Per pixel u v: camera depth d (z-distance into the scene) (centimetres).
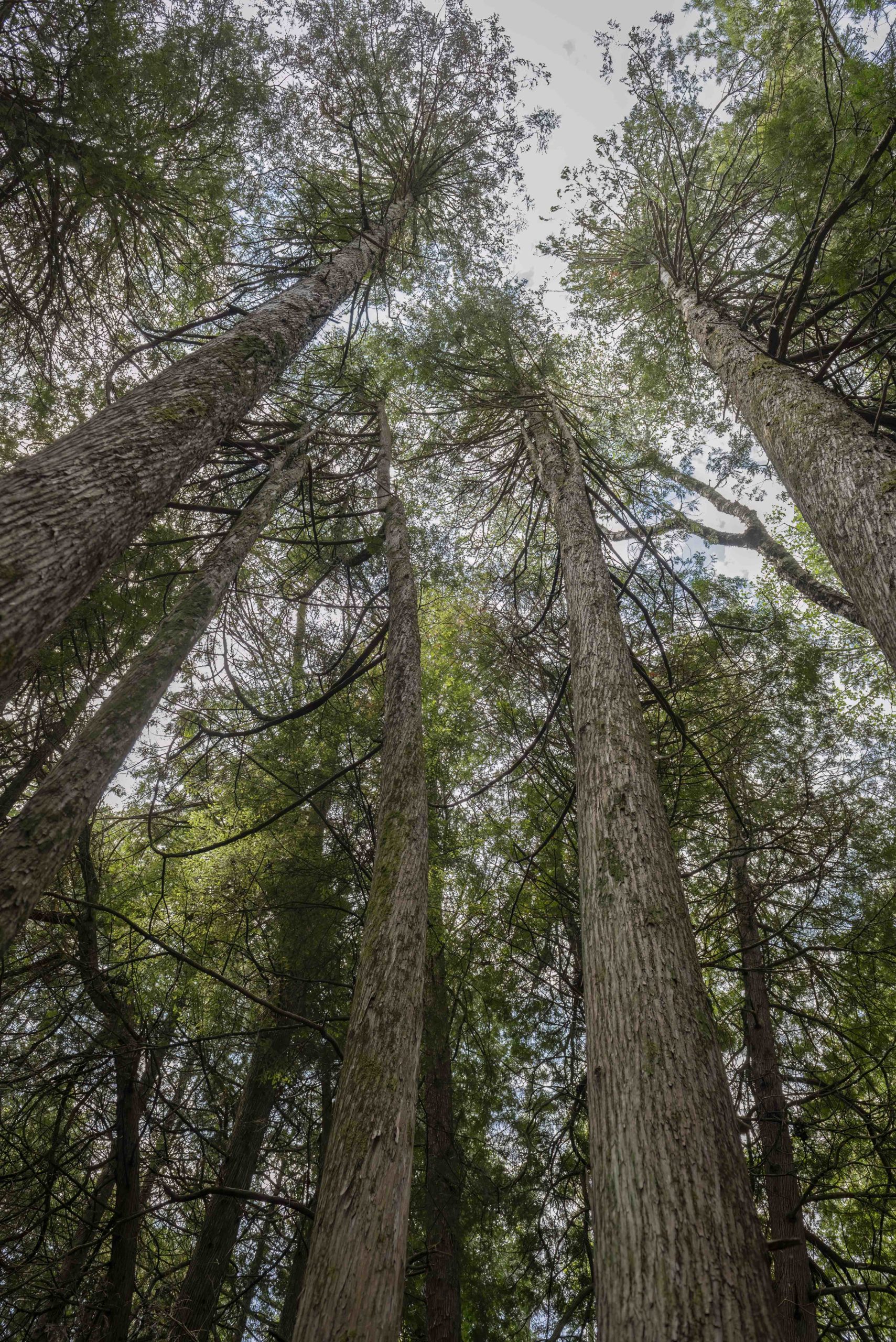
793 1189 476
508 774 688
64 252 588
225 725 662
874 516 351
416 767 425
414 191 952
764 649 716
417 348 800
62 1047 475
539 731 686
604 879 323
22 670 245
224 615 646
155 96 548
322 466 686
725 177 759
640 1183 216
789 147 536
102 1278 430
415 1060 295
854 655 953
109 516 305
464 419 909
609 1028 267
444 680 814
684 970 278
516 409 889
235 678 632
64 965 475
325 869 632
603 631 482
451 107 883
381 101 795
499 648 782
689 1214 203
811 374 591
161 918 651
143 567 548
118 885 641
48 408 627
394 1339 216
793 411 482
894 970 568
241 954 626
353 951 620
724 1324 176
